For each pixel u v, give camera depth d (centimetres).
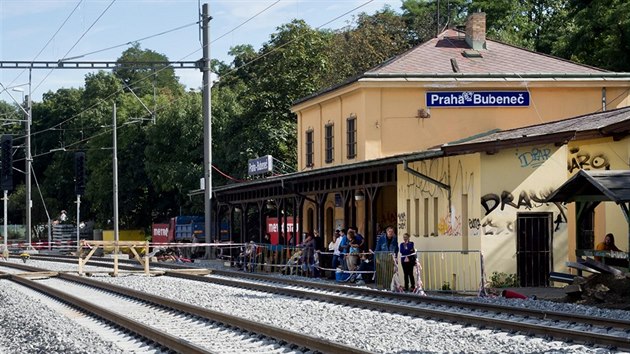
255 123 6362
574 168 2878
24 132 10544
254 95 6419
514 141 2548
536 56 4275
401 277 2702
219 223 5116
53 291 2595
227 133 6531
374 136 3994
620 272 2095
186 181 6694
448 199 2800
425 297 2158
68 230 8612
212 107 6625
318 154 4625
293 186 3969
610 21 4950
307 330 1644
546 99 4062
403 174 3112
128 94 8969
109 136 7700
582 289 2112
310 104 4659
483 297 2283
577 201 2267
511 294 2264
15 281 3334
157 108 7188
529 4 6981
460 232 2722
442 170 2845
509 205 2628
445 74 4003
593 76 4050
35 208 9312
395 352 1359
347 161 4209
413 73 3997
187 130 6744
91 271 3659
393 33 7069
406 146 4009
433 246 2898
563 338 1419
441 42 4359
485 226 2611
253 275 3344
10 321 1942
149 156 6888
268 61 6431
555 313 1684
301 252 3512
